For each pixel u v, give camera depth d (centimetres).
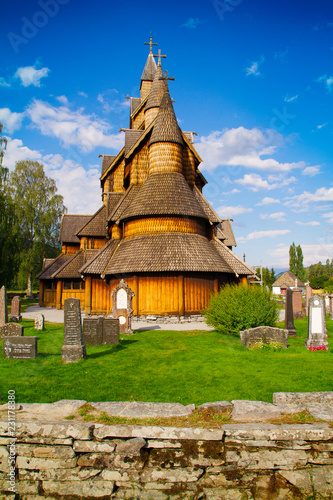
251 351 1188
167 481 503
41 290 3547
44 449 523
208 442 510
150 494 500
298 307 2603
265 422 545
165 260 2131
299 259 8438
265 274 7088
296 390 755
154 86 3103
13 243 3584
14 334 1306
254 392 744
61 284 3189
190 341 1374
